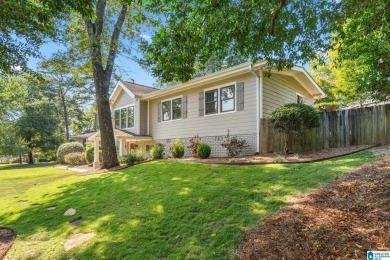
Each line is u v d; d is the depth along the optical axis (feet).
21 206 21.84
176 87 42.55
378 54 24.77
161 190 19.72
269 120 29.35
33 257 12.78
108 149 36.35
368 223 10.05
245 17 14.43
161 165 29.63
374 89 27.53
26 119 81.30
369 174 14.97
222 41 15.39
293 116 26.40
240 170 21.94
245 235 10.96
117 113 58.23
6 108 67.67
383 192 12.19
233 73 34.30
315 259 8.71
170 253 10.97
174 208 15.48
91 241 13.43
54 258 12.37
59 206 20.42
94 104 100.27
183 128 43.45
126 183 23.90
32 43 17.70
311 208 12.01
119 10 38.32
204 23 14.88
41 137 84.84
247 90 34.17
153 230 13.35
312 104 51.57
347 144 27.89
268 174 19.21
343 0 15.49
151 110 51.21
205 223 12.94
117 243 12.73
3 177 40.55
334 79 61.36
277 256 9.13
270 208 13.03
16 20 15.35
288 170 19.75
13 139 80.02
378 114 25.94
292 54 17.78
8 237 15.56
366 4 15.33
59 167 53.98
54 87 99.55
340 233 9.70
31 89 91.50
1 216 19.86
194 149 37.83
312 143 30.35
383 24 17.43
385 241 8.84
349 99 46.93
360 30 18.93
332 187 14.03
